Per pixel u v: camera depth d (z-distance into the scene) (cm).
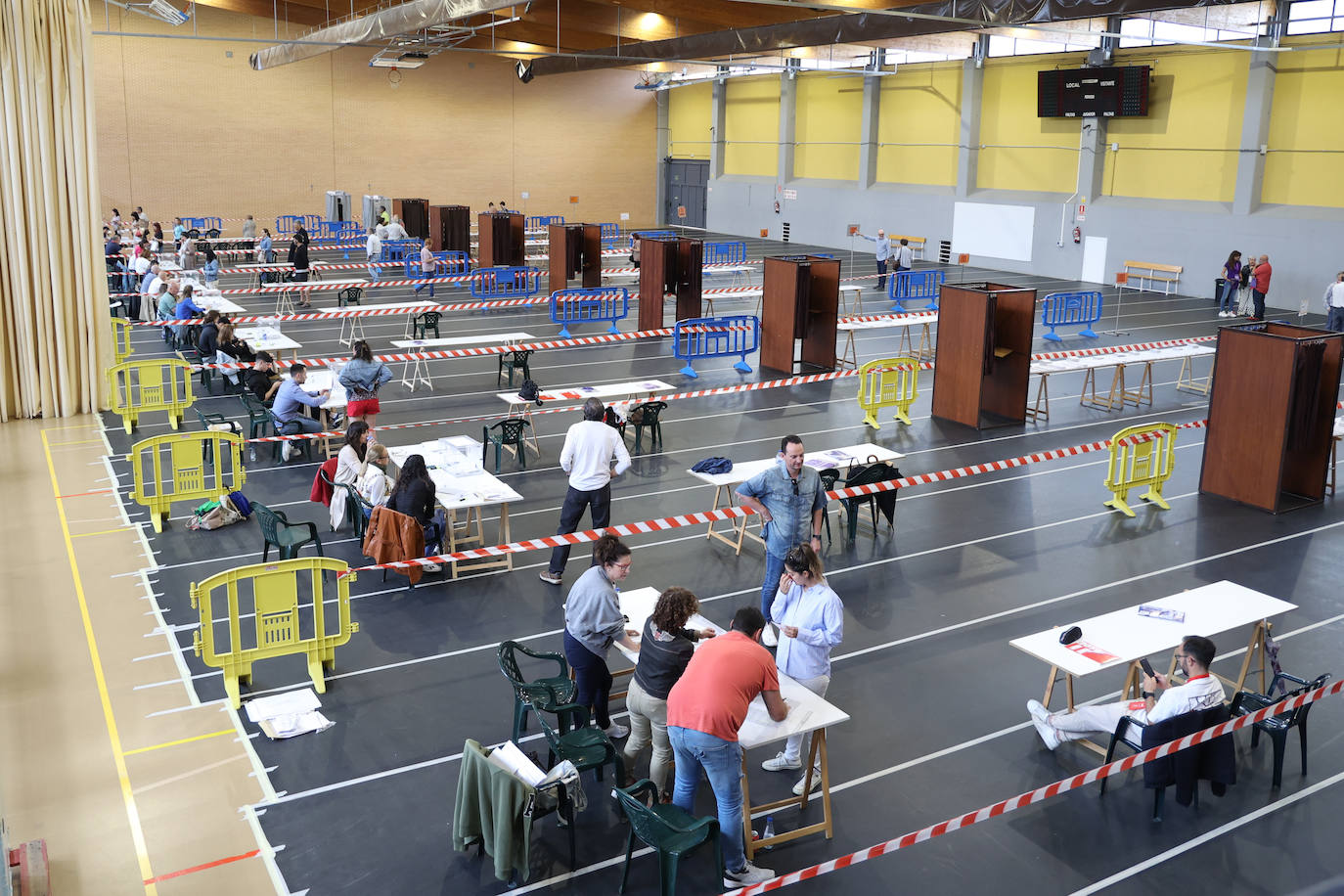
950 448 1441
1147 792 673
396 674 809
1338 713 772
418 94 4194
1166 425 1199
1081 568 1030
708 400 1703
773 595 833
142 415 1535
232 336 1667
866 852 554
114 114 3650
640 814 540
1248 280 2530
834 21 2477
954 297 1537
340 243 3809
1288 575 1017
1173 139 2836
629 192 4791
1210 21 2403
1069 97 2984
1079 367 1600
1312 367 1166
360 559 1023
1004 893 577
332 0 3381
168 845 603
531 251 3812
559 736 650
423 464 948
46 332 1473
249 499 1181
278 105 3928
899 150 3688
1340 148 2473
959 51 3125
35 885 536
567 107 4544
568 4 3209
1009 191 3306
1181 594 791
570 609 688
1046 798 664
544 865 596
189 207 3834
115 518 1121
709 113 4572
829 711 608
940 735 738
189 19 3709
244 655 762
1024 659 845
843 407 1661
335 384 1431
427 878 581
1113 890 580
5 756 686
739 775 565
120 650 834
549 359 2020
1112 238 2994
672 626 617
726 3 2794
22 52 1383
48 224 1442
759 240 4275
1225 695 790
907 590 977
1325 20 2462
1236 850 615
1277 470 1183
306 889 569
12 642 844
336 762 691
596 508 961
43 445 1377
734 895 545
